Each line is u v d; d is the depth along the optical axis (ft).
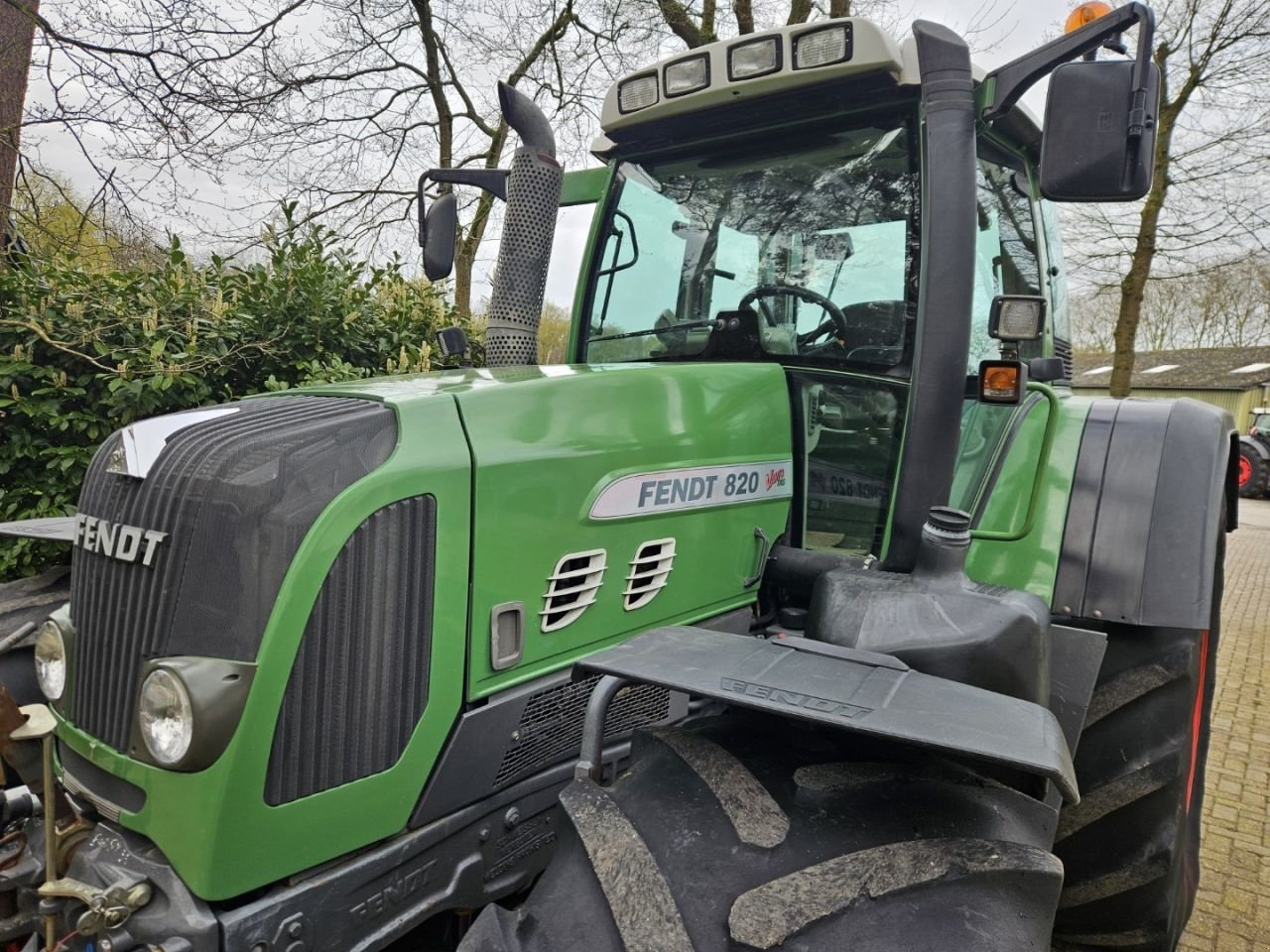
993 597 5.83
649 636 5.25
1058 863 4.18
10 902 4.94
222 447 4.54
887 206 7.35
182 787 4.21
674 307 8.52
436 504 4.85
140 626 4.47
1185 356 100.99
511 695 5.32
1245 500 51.06
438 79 30.27
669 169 8.63
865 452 7.42
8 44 16.52
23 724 4.66
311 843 4.45
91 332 11.46
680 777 4.70
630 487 5.91
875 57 6.73
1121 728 7.34
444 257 8.65
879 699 4.47
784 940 3.74
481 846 5.26
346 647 4.51
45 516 11.16
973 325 8.54
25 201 17.85
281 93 24.82
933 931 3.79
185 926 4.12
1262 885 9.45
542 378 5.71
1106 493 7.68
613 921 3.89
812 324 7.72
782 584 7.32
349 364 14.71
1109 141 5.56
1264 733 13.79
